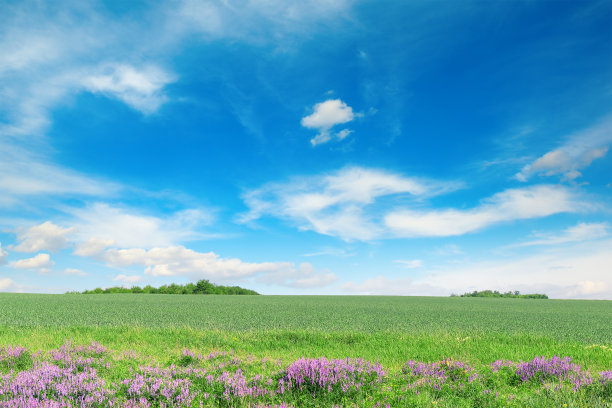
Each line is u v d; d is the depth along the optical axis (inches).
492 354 442.0
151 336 577.0
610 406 250.5
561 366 340.5
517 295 2896.2
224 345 521.0
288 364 357.1
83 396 269.9
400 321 849.5
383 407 253.3
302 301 1708.9
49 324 722.2
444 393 287.7
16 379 286.7
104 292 2652.6
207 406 258.7
